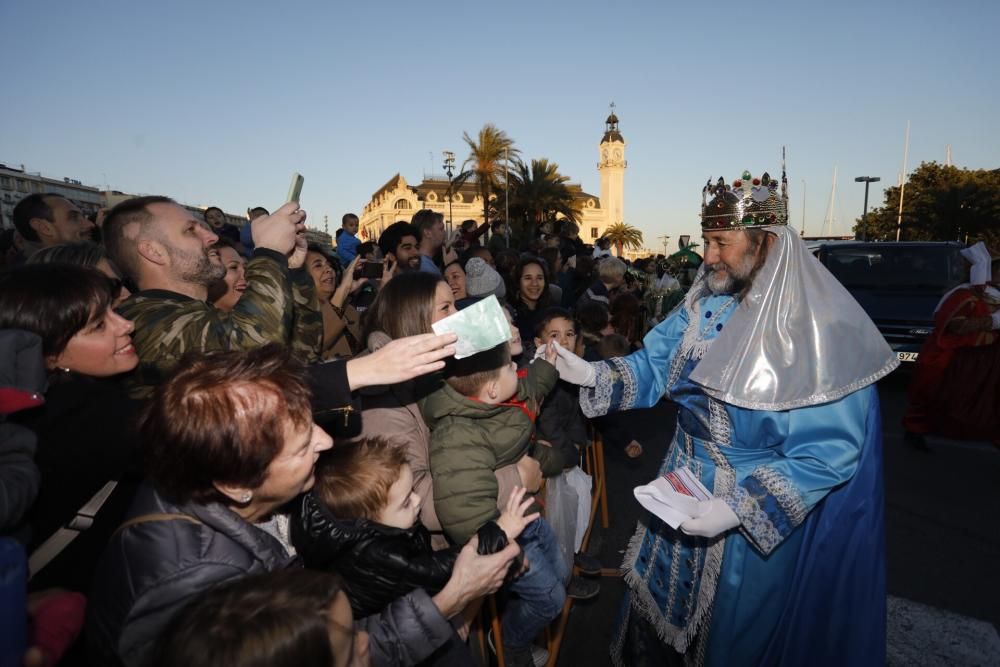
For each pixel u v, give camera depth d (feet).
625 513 12.55
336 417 4.45
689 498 5.13
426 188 253.65
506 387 5.47
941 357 15.47
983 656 7.93
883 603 5.58
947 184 108.37
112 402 4.37
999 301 14.96
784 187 5.44
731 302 5.97
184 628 2.65
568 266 25.25
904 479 13.97
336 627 2.90
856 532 5.45
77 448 4.02
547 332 9.41
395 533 4.37
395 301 5.47
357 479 4.48
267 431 3.16
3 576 2.59
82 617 3.43
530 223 121.29
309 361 6.63
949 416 15.89
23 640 2.66
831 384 5.07
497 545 4.62
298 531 4.18
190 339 4.80
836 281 5.38
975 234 96.53
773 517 4.98
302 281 6.52
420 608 4.15
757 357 5.30
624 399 6.76
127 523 3.28
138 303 5.02
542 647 8.04
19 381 3.56
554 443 8.30
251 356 3.43
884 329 23.00
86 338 4.19
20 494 3.31
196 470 3.10
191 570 3.12
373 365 4.13
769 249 5.43
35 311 4.00
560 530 8.25
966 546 10.87
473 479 5.17
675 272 37.68
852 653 5.57
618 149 252.01
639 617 6.82
